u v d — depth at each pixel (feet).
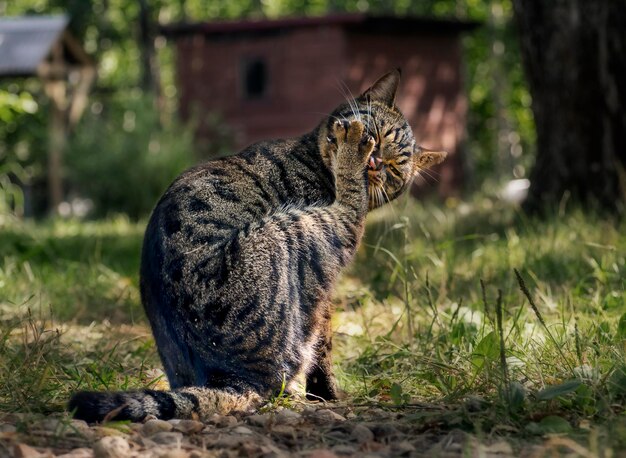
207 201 18.98
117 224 68.49
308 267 18.51
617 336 21.59
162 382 21.39
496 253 34.42
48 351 21.08
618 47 40.83
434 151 24.50
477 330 22.97
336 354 24.00
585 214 39.88
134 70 144.77
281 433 16.46
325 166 20.71
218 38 98.07
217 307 17.90
